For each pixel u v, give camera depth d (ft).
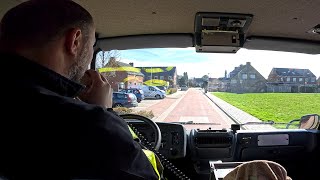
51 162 2.64
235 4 7.82
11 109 2.65
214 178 6.43
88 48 3.23
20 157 2.62
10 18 2.88
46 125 2.64
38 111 2.65
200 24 8.96
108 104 3.83
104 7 8.17
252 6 7.92
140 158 3.01
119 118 3.07
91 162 2.69
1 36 2.88
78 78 3.23
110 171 2.73
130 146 2.89
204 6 8.00
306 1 7.55
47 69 2.81
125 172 2.80
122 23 9.30
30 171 2.63
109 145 2.75
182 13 8.52
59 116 2.67
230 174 5.24
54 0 2.97
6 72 2.71
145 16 8.80
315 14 8.38
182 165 10.61
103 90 3.78
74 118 2.69
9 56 2.76
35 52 2.85
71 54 3.04
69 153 2.65
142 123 9.11
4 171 2.64
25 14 2.85
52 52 2.90
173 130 9.83
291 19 8.81
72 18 3.00
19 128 2.62
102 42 10.16
